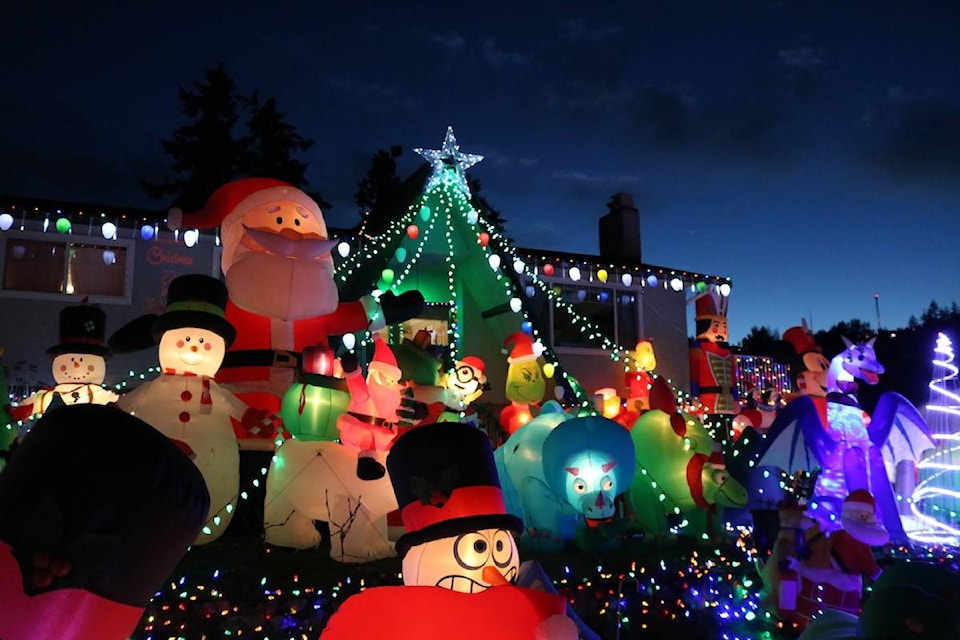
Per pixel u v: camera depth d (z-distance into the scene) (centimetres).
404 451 406
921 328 2377
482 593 349
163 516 225
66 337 915
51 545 209
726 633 662
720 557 880
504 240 1288
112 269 1348
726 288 1499
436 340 1438
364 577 685
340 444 783
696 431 1001
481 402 1331
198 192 2770
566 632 336
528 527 895
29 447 224
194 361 759
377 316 959
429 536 383
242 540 835
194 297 775
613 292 1773
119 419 232
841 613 450
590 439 826
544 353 1202
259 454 859
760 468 1122
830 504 1014
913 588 378
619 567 791
